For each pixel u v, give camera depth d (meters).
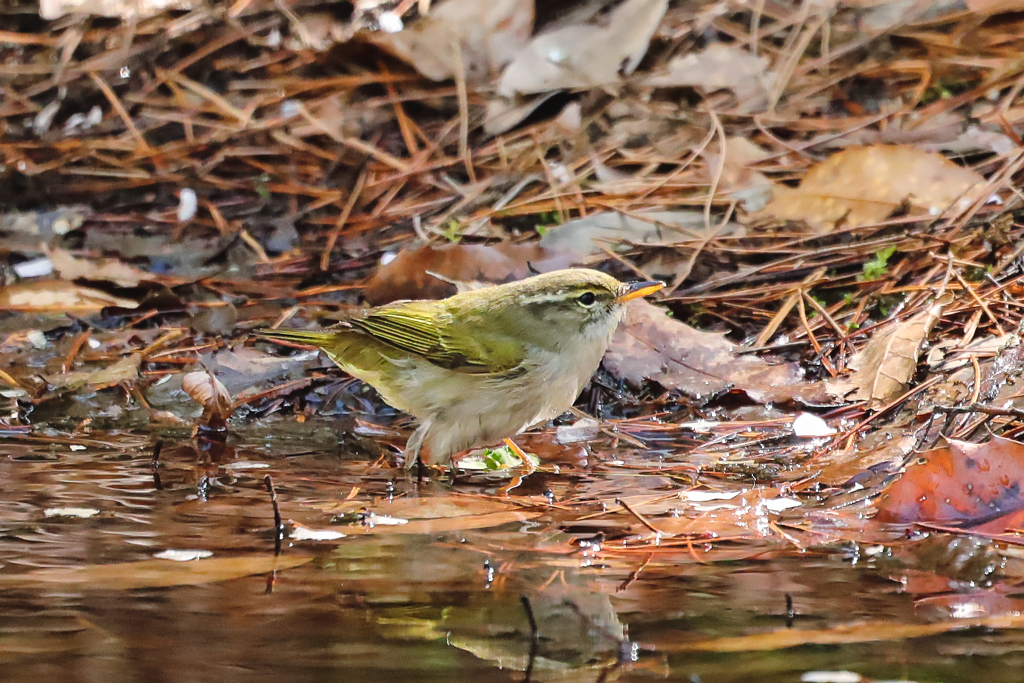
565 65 14.96
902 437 8.66
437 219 13.81
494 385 9.24
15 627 5.74
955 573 6.39
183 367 11.49
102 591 6.24
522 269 11.95
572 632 5.66
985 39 14.88
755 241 12.45
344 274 13.26
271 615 5.92
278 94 16.12
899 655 5.38
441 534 7.26
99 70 16.67
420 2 16.22
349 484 8.56
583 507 7.84
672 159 13.98
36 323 12.45
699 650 5.49
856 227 12.20
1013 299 10.50
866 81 14.68
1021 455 7.19
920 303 10.90
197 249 13.78
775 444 9.23
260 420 10.57
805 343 10.98
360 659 5.44
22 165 15.35
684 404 10.36
